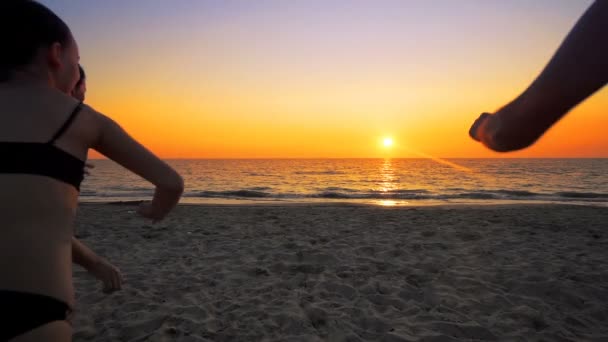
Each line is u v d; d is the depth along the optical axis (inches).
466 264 208.8
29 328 35.4
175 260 218.8
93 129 42.9
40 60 42.2
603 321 144.3
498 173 2488.9
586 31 18.8
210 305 154.5
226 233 294.7
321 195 896.3
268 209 465.1
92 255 61.4
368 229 310.7
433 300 161.6
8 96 40.1
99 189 1098.1
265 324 138.4
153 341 124.6
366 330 136.0
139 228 316.2
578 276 186.9
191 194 902.4
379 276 189.2
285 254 227.8
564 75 19.2
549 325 140.0
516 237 277.9
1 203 36.3
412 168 3558.1
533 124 21.3
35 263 36.4
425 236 280.1
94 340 127.0
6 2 41.1
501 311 151.1
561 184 1446.9
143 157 44.1
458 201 748.6
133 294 164.6
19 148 37.7
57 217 38.6
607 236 287.7
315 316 146.5
